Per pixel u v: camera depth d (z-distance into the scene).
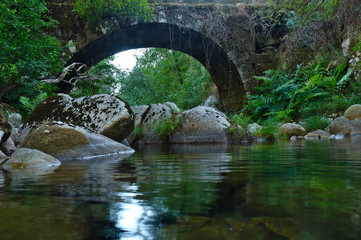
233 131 5.85
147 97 14.16
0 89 6.67
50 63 6.61
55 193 0.99
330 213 0.64
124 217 0.66
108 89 14.52
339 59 10.60
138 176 1.42
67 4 10.98
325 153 2.57
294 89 10.54
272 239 0.49
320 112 9.34
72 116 5.02
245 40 12.97
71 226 0.59
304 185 1.03
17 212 0.72
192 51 14.27
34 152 2.30
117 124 4.89
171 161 2.22
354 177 1.22
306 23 10.63
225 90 15.21
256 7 12.94
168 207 0.74
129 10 11.13
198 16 12.35
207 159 2.30
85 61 12.31
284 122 9.37
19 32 5.67
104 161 2.44
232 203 0.76
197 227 0.57
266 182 1.12
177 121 6.53
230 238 0.50
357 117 7.57
